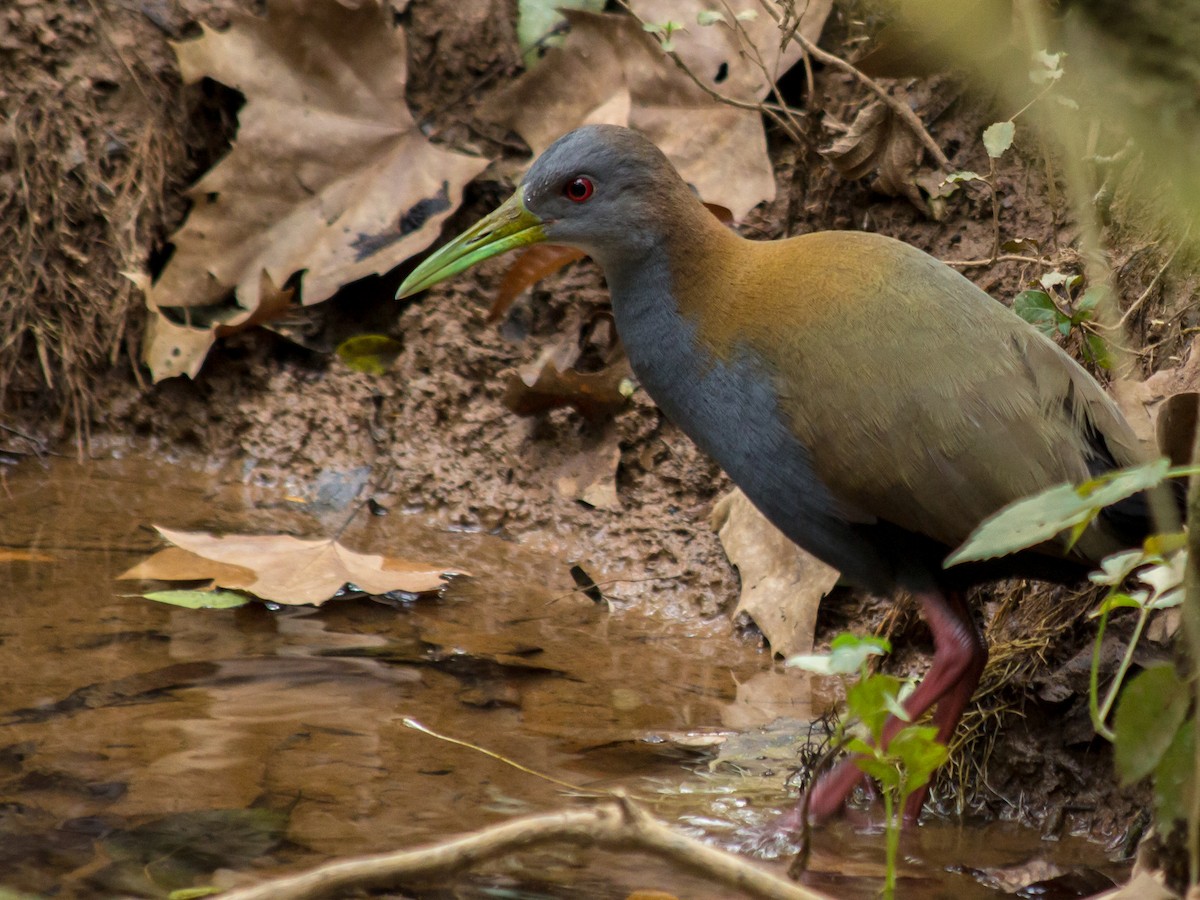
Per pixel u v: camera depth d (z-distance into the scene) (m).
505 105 9.54
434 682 6.87
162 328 9.38
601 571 8.43
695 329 6.35
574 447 9.04
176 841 5.24
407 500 9.05
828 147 8.91
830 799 5.77
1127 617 6.08
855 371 5.82
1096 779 6.01
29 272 9.59
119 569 7.91
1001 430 5.60
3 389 9.54
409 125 9.52
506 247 6.87
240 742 6.12
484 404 9.26
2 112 9.63
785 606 7.70
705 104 9.06
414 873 3.35
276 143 9.41
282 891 3.32
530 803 5.71
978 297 5.98
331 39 9.41
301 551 8.00
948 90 8.61
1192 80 1.94
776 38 9.05
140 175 9.73
